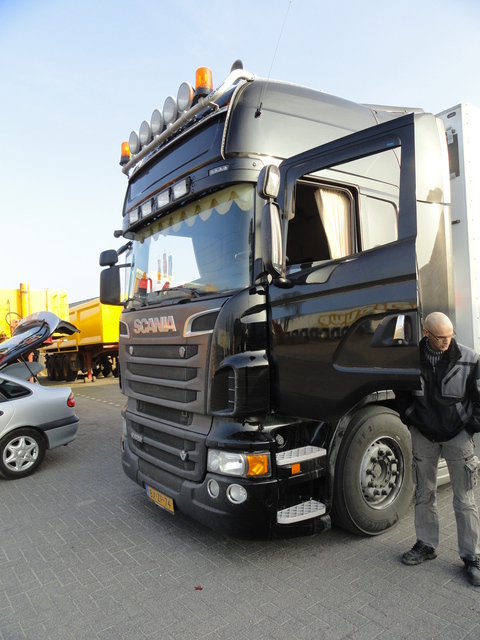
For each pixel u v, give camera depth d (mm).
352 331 2932
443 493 4699
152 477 4184
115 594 3236
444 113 4508
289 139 3691
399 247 2732
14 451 6043
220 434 3396
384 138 2867
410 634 2654
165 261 4312
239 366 3270
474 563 3158
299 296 3230
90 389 16016
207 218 3818
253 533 3270
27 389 6375
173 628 2828
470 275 4215
